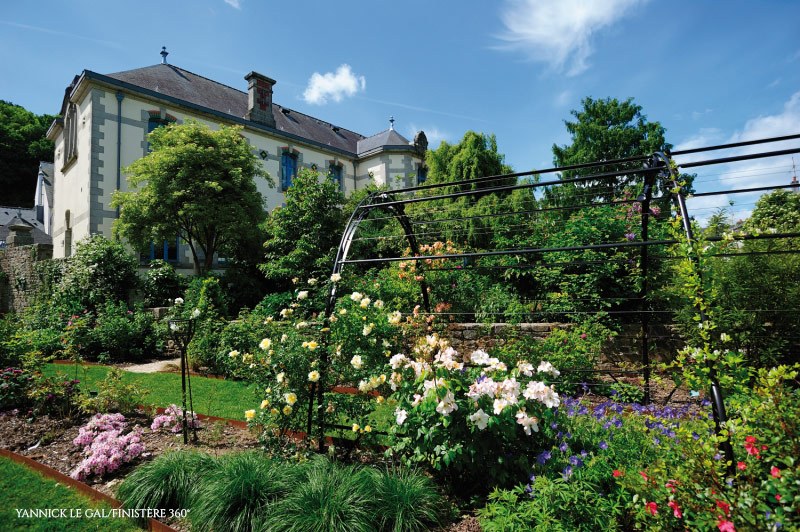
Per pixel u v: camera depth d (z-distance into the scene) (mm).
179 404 5207
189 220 13117
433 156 14234
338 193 13328
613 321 5789
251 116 19453
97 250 11422
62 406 4617
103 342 8297
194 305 9000
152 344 8789
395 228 11297
